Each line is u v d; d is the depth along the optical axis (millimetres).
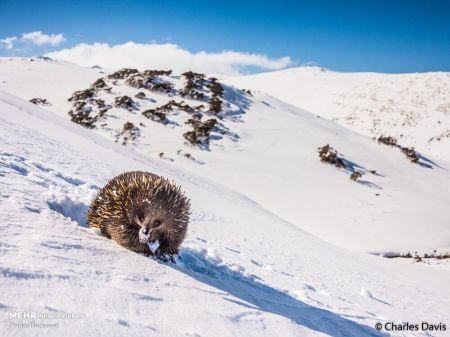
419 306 11805
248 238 13641
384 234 47406
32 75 98438
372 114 197625
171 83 89812
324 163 70250
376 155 81062
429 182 74188
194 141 68625
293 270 10352
